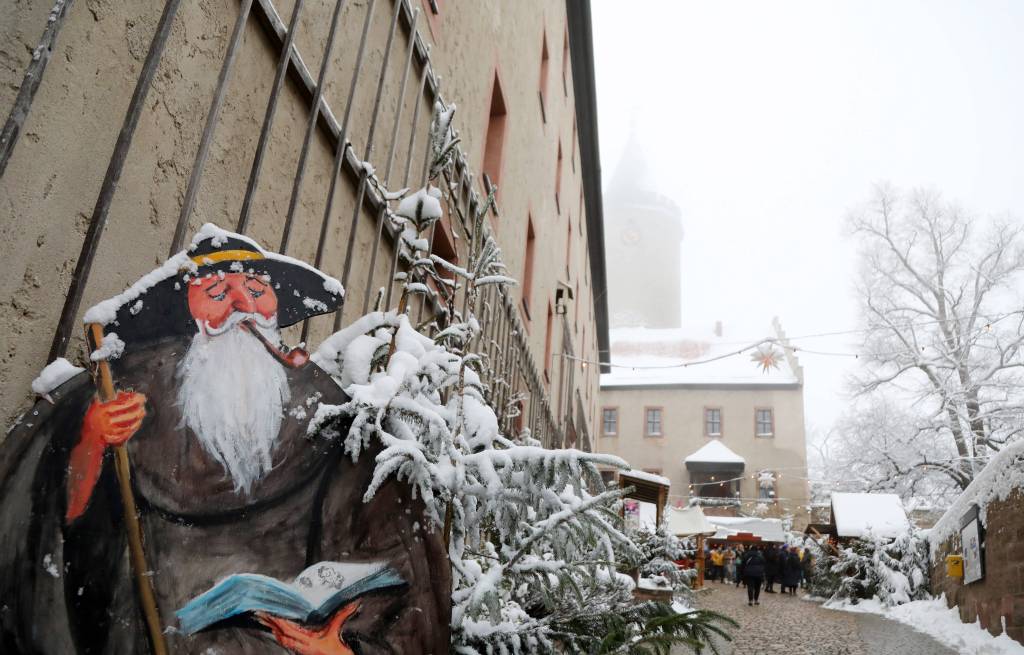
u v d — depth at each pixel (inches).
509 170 418.9
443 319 163.0
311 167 155.7
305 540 70.2
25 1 79.4
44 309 83.0
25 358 79.9
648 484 549.6
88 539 61.7
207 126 102.5
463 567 102.6
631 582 127.1
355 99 181.5
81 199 89.7
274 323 77.5
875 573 719.1
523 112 470.6
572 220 823.1
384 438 77.4
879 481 1186.6
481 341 192.4
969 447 1114.1
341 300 82.0
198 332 72.6
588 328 1093.1
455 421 101.6
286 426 73.9
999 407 1096.8
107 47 94.7
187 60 112.6
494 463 96.5
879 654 362.3
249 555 67.2
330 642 67.4
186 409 69.3
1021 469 362.0
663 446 1962.4
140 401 67.4
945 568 533.6
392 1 205.9
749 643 399.5
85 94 90.5
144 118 102.4
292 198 127.4
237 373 73.2
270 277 78.7
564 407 665.6
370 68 191.9
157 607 62.2
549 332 617.0
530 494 99.1
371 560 72.3
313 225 156.4
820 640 423.8
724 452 1877.5
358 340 94.5
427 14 247.3
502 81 393.1
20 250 79.8
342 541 71.8
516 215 446.0
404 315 101.9
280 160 142.3
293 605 67.2
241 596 65.5
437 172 122.3
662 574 486.3
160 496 65.5
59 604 59.5
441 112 127.0
